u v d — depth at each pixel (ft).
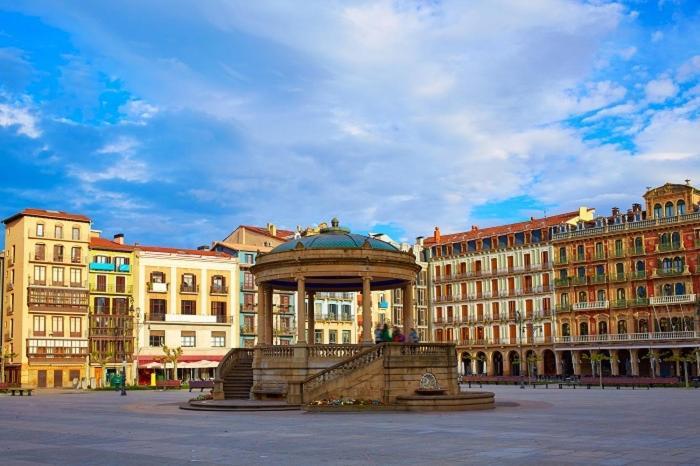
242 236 415.64
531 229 417.28
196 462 60.95
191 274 368.07
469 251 442.50
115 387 285.02
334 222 162.61
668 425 92.84
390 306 440.04
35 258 333.01
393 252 152.35
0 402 182.70
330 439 77.71
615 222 387.55
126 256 355.56
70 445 75.20
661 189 368.68
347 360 134.41
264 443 74.54
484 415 112.06
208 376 365.20
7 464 61.05
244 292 383.45
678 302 353.92
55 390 292.61
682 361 348.59
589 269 390.63
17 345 329.52
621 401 156.56
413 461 60.18
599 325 384.27
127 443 76.38
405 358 134.62
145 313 352.90
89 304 344.28
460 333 442.09
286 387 149.89
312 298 179.93
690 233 355.97
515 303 419.95
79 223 344.90
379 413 119.34
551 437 77.71
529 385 306.14
